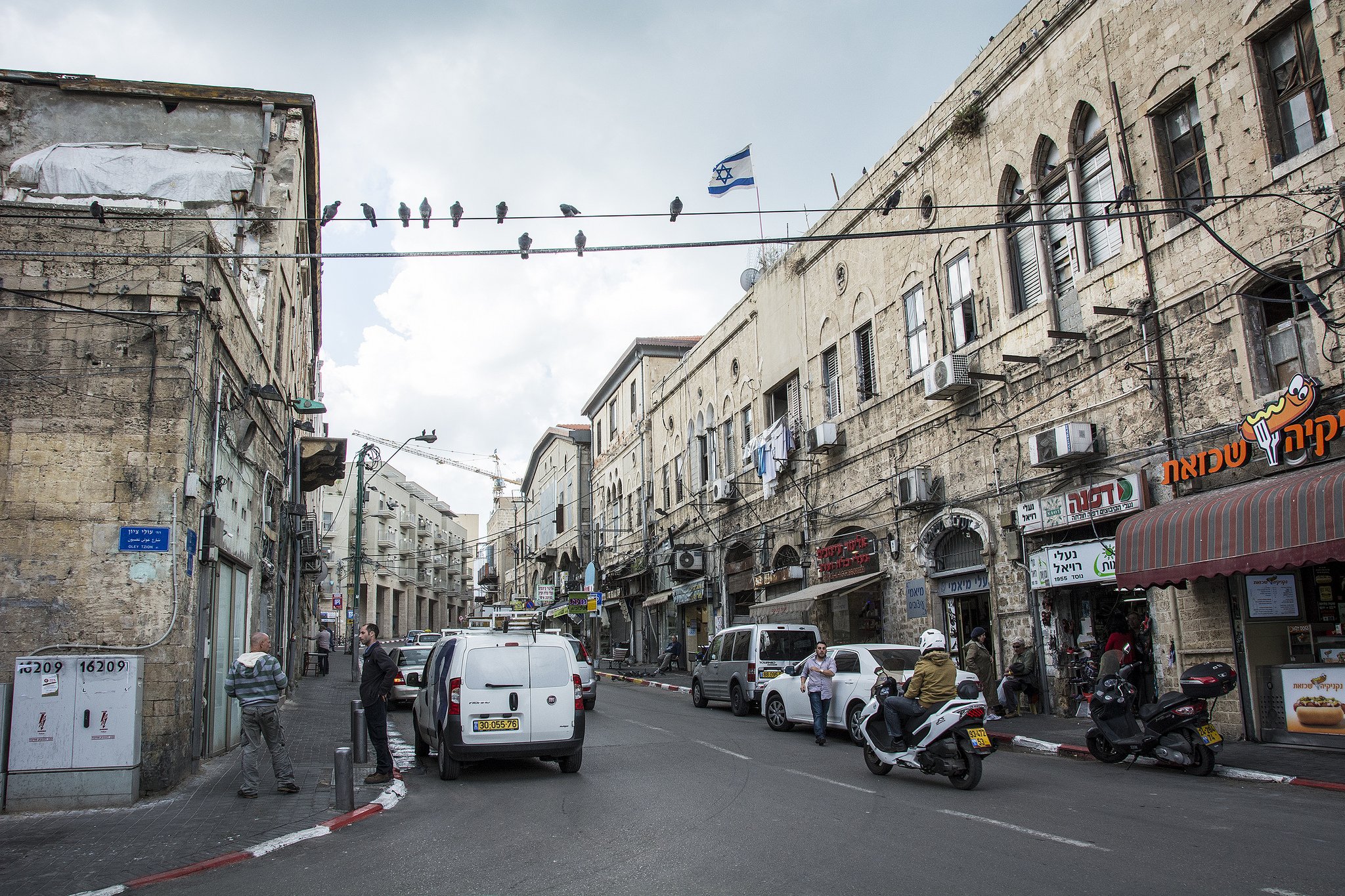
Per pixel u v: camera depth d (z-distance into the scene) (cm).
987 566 1719
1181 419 1316
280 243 1822
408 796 1009
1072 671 1530
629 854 694
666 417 3809
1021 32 1691
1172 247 1344
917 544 1958
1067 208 1586
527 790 1020
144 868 684
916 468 1914
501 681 1115
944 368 1753
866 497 2192
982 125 1798
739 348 3027
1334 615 1155
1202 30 1309
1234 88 1257
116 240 1089
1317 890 550
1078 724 1431
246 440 1417
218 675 1279
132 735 940
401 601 8938
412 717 1958
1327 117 1150
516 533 7881
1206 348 1281
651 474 3991
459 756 1087
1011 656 1647
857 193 2281
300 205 2005
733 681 1930
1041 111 1634
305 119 1956
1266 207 1202
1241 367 1223
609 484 4688
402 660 2231
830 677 1433
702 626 3397
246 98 1866
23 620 1000
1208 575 1116
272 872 676
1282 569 1044
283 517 2070
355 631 2841
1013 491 1661
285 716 1856
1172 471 1275
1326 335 1112
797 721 1553
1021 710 1593
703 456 3394
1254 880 574
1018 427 1661
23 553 1013
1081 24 1540
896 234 934
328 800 951
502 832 797
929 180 1984
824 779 1042
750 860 661
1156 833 717
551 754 1104
